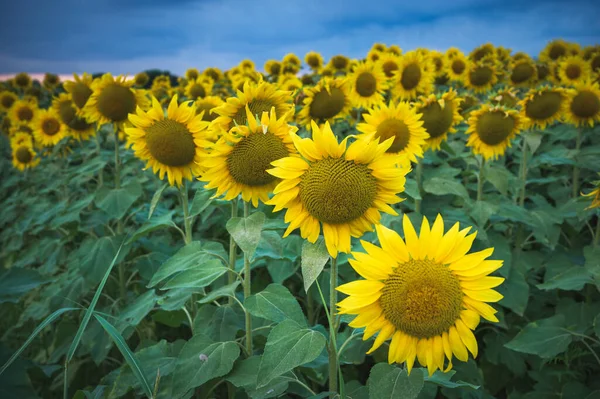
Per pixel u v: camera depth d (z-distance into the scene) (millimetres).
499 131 4184
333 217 1938
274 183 2520
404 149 3902
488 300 1776
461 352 1811
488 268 1780
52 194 6543
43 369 3367
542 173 6375
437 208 4438
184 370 2295
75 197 5699
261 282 4129
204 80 10797
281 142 2443
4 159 8836
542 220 4258
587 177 5594
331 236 1982
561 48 11016
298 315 2246
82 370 3820
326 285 3750
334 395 2207
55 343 3811
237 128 2363
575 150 5023
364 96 6242
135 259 4000
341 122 6703
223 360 2281
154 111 3039
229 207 3637
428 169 4910
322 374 2855
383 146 1915
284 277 3545
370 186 1945
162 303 2920
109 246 3855
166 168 3188
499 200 4148
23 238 5898
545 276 4121
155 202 3195
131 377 2531
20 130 7578
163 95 9617
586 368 3672
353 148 1915
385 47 11477
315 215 1970
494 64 9648
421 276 1771
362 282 1819
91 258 3818
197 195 2842
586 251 3211
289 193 1985
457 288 1794
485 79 8586
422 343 1838
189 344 2385
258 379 1902
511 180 4746
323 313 4121
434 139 4438
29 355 4254
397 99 6832
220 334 2643
